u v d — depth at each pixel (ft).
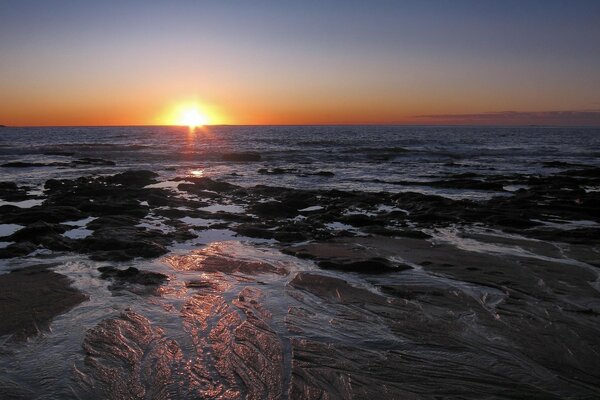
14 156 138.62
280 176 96.27
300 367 20.42
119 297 28.27
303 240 43.01
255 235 44.29
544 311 26.71
